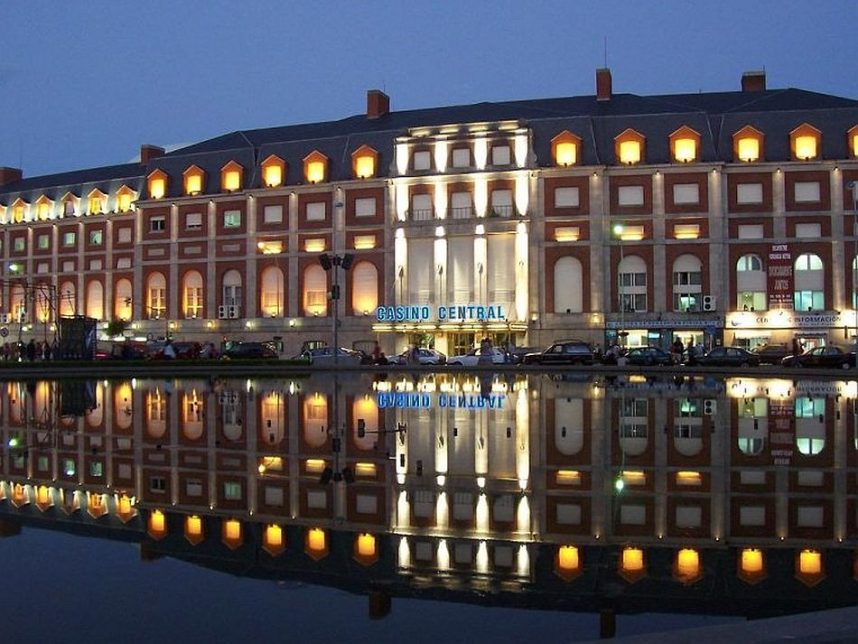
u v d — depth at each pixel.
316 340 65.56
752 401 24.33
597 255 60.25
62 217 80.38
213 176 70.50
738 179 59.75
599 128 62.03
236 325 67.88
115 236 77.94
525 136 61.69
